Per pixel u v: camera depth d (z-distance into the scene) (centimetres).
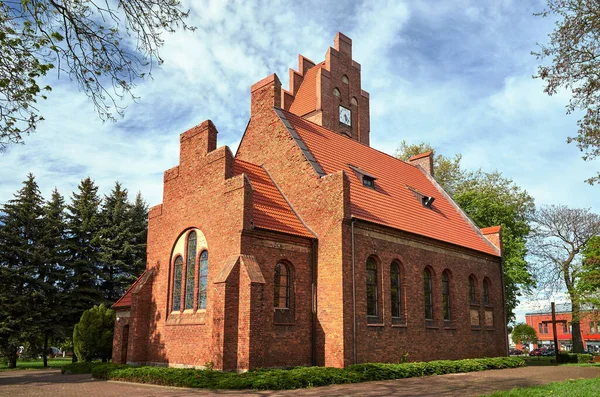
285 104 3838
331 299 2170
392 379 2011
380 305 2358
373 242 2377
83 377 2386
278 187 2547
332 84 3775
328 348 2134
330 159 2695
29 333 3806
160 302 2444
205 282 2231
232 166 2272
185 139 2536
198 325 2159
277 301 2117
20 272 3931
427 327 2605
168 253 2473
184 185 2472
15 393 1752
